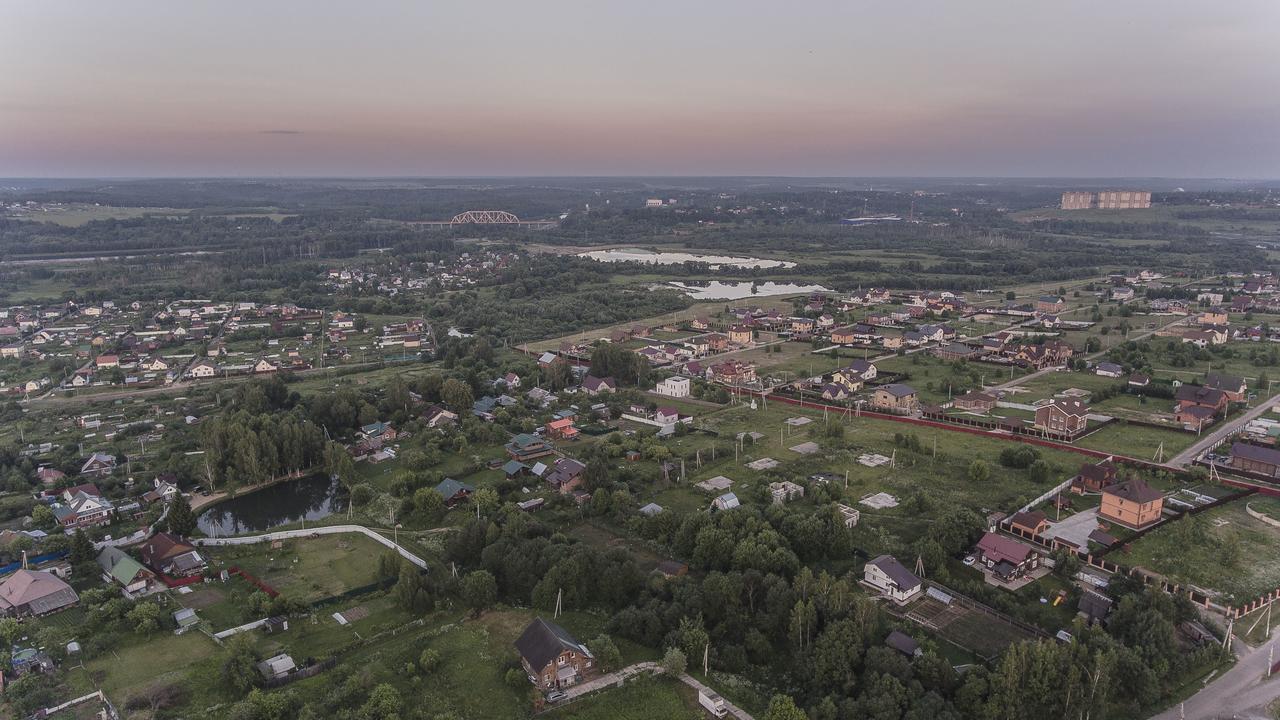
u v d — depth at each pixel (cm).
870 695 9206
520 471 17275
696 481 16612
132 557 13938
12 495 16625
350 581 13050
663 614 10944
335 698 9544
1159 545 13100
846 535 12988
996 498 15362
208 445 17975
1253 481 15850
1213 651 10069
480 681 10012
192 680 10225
